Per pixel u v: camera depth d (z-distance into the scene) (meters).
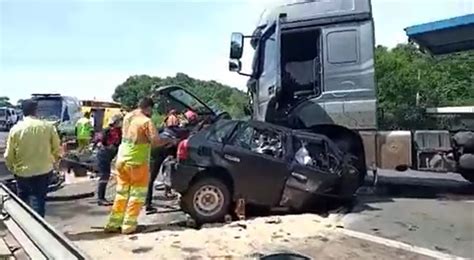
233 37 11.80
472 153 11.41
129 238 7.61
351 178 9.50
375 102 10.60
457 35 12.62
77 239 7.63
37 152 7.67
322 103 10.83
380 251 6.75
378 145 10.90
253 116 11.91
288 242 7.23
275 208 9.20
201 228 8.31
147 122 8.14
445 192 11.87
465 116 12.62
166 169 9.36
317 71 10.88
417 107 13.95
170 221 9.10
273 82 10.72
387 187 12.71
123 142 8.30
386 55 21.64
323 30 10.83
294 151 9.20
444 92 18.61
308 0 10.96
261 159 8.95
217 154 8.78
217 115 11.19
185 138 9.25
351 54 10.70
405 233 7.73
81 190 12.90
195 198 8.71
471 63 19.28
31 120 7.71
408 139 10.91
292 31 10.95
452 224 8.33
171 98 11.11
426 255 6.55
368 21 10.62
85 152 16.17
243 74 11.77
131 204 8.09
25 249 3.82
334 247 6.96
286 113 10.95
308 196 9.11
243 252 6.73
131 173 8.12
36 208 7.70
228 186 8.86
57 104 24.69
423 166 11.43
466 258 6.40
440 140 11.41
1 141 24.77
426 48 14.33
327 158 9.37
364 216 8.95
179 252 6.74
